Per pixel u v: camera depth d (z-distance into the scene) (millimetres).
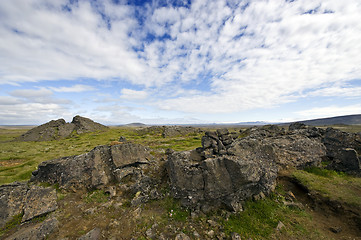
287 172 14039
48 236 8086
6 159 26656
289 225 8930
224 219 9406
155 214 10039
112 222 9227
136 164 15820
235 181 10273
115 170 14539
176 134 65625
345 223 8711
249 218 9406
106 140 50000
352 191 10703
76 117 72438
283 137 18859
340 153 14945
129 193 12523
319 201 10461
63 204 11227
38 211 10062
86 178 13609
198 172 10750
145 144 42594
